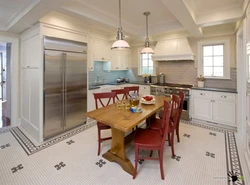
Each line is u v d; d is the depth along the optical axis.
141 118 2.12
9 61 3.94
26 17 2.66
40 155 2.56
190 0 2.49
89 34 4.09
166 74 5.20
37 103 3.11
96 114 2.31
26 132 3.52
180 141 3.04
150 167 2.26
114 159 2.34
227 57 4.09
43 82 3.01
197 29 3.51
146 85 5.03
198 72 4.55
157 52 4.84
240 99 3.32
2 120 4.31
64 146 2.86
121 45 2.54
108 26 3.49
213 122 3.88
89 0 2.68
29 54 3.39
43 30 2.98
